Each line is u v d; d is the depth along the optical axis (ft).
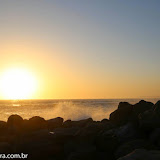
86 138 37.32
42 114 144.66
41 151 35.14
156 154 24.36
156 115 38.17
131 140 36.01
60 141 37.29
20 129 43.19
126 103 57.77
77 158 32.83
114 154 33.65
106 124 46.93
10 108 243.60
